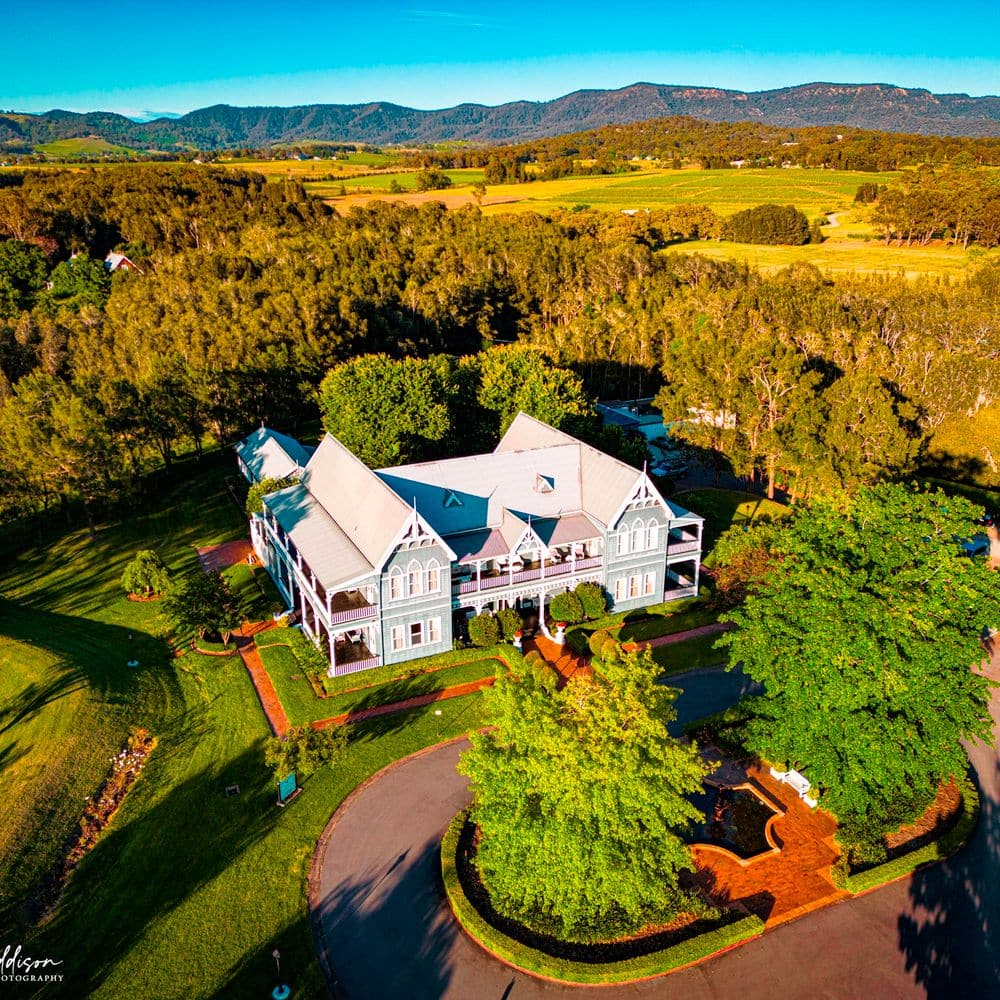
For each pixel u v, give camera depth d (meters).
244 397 94.56
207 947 34.16
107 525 77.00
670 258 162.00
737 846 39.78
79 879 37.62
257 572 67.38
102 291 141.12
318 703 49.97
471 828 40.38
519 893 34.38
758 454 81.31
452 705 49.91
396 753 45.69
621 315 122.44
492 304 144.75
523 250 157.25
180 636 58.19
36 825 39.97
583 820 32.88
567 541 58.34
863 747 37.44
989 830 40.75
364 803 42.25
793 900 36.56
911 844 39.72
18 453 70.50
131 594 64.44
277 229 169.12
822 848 39.50
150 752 46.28
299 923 35.28
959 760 37.91
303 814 41.34
